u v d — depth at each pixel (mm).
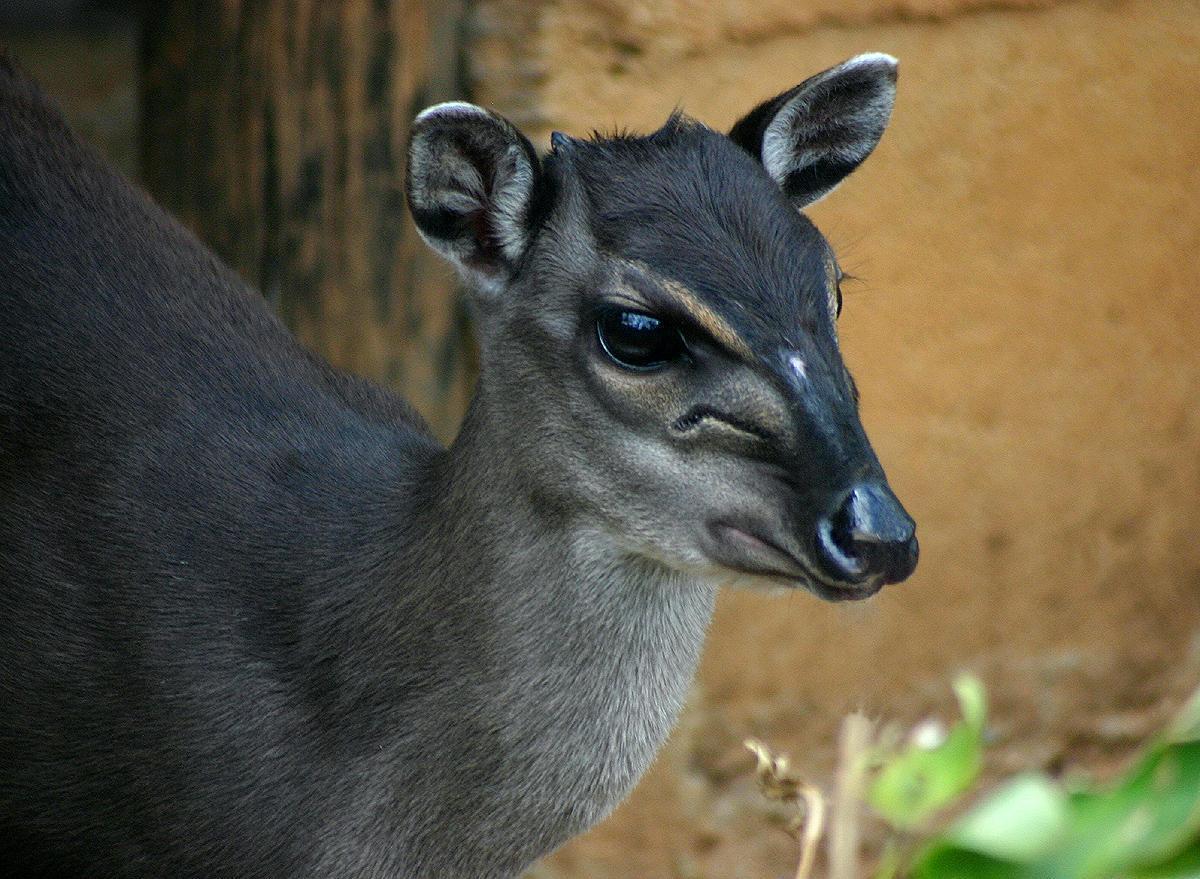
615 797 7633
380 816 7652
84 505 8125
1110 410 12062
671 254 6984
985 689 12031
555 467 7188
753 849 11297
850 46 11023
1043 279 11742
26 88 9273
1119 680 12359
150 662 7848
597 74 10328
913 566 6605
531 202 7293
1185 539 12414
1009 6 11352
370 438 8453
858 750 6023
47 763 7996
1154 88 11789
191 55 11680
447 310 10656
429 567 7547
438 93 10453
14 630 8031
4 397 8266
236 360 8617
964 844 5145
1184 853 5113
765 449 6762
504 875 7766
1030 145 11539
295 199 11172
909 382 11492
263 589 7902
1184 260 12078
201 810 7766
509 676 7418
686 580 7430
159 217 9234
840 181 8188
